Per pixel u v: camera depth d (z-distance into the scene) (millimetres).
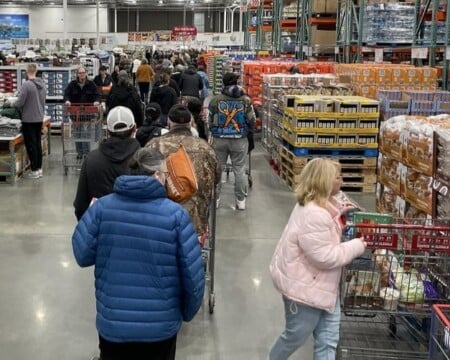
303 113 9172
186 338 4699
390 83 10875
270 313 5188
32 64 9938
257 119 14586
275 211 8414
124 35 44031
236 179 8344
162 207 2939
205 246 5586
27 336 4699
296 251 3439
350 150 9344
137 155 3031
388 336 4605
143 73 20672
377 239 3689
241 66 17016
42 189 9391
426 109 9172
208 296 5375
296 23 20172
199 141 4684
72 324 4914
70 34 48688
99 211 2994
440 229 3695
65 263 6250
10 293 5488
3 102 10422
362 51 13984
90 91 11164
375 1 13156
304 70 14328
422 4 11773
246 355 4461
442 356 2914
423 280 3943
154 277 2912
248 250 6770
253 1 26562
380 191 5676
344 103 9156
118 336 2938
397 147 5109
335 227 3402
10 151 9586
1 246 6738
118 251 2928
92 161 4277
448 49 9930
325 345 3553
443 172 4164
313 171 3428
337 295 3543
